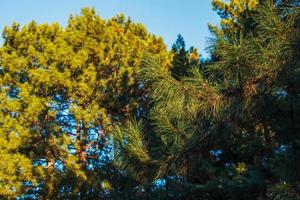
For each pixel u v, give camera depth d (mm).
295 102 6012
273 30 5418
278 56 5523
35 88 17891
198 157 6996
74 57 18500
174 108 6156
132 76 19047
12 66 18594
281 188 5449
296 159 6227
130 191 15492
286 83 5801
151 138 7203
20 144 17062
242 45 5547
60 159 17531
